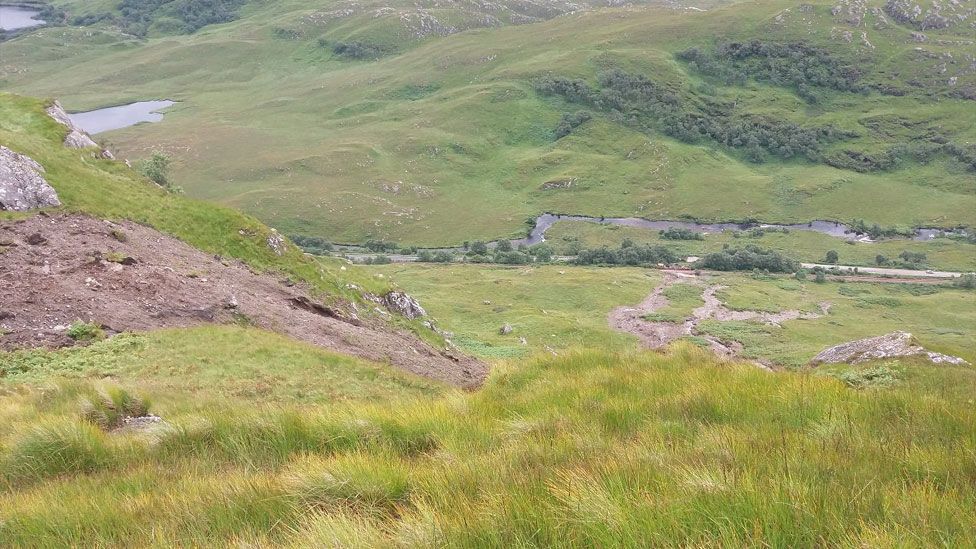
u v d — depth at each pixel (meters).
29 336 18.69
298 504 6.07
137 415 13.05
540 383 13.31
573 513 4.73
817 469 5.48
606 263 178.12
